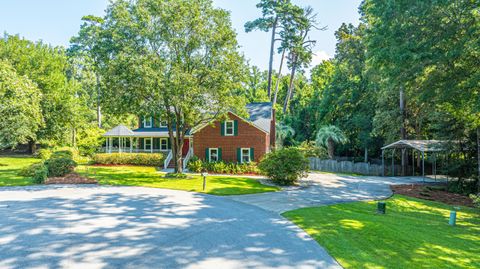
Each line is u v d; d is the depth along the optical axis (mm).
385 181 26609
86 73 50531
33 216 10781
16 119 23984
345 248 8039
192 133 29516
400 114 32656
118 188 17391
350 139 42344
